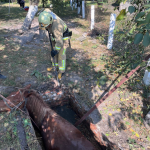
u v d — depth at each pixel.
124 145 2.67
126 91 3.87
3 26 8.39
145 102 3.54
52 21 3.39
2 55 5.23
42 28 3.33
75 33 7.80
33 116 3.07
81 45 6.43
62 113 3.97
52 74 4.41
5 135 2.58
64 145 2.32
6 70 4.43
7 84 3.87
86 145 2.25
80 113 3.72
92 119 3.16
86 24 9.41
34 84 3.98
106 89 3.96
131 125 3.04
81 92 3.84
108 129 2.96
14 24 8.96
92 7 7.59
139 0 1.70
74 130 2.46
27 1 19.17
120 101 3.60
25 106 3.17
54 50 3.74
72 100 3.96
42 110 2.94
